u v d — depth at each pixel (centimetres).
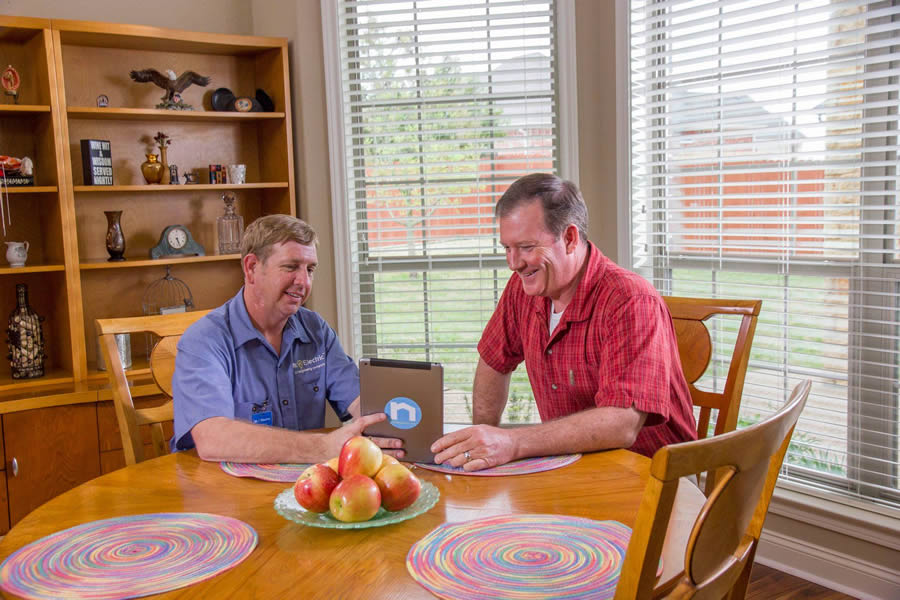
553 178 178
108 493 142
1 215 307
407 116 329
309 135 331
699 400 199
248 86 352
